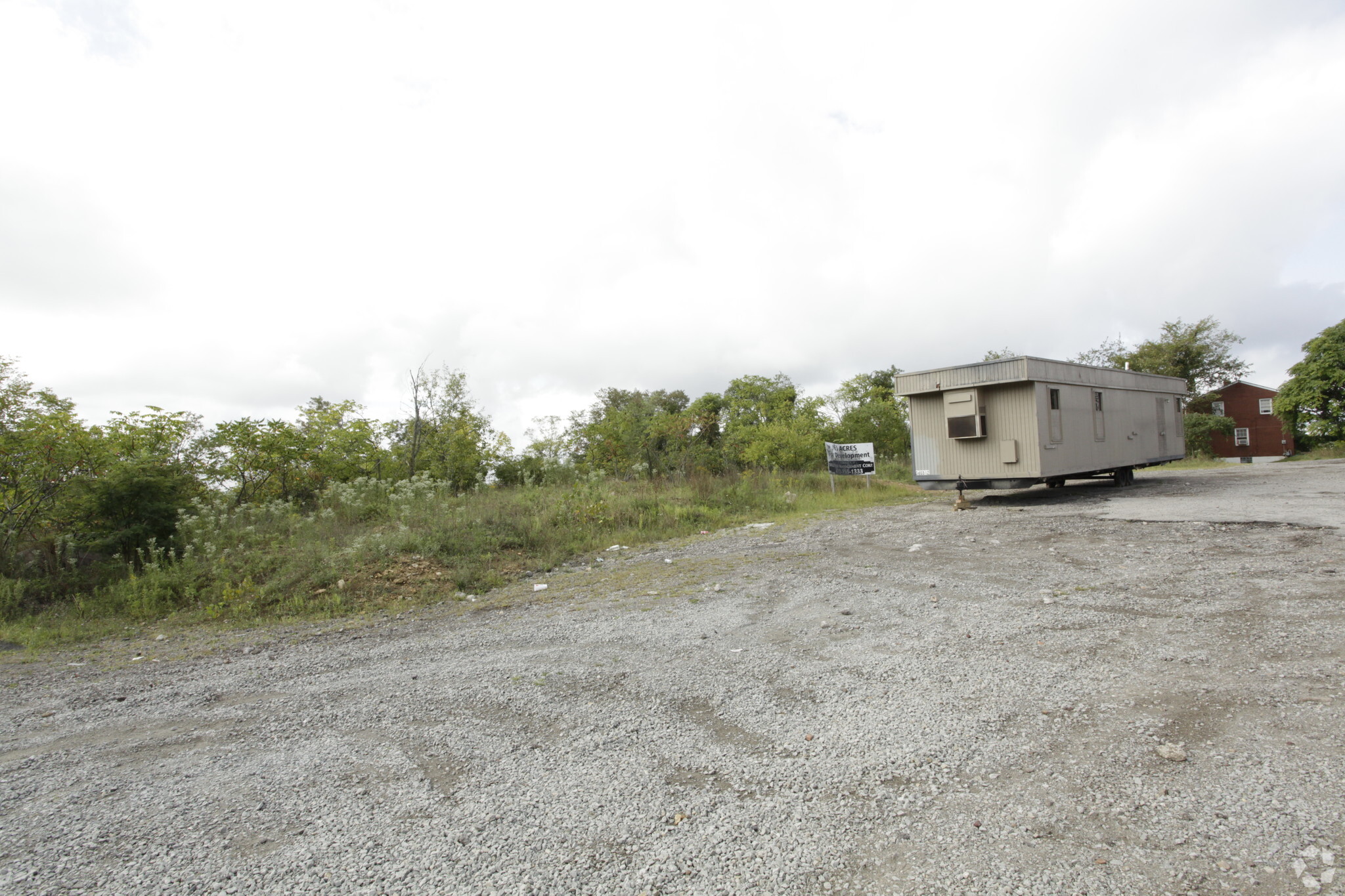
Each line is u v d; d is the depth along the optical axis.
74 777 3.39
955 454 14.16
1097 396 15.30
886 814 2.61
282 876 2.41
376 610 7.51
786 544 10.08
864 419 27.81
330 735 3.74
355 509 12.62
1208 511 10.16
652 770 3.08
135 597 7.88
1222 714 3.26
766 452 20.75
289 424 15.56
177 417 13.07
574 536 11.23
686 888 2.23
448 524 10.85
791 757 3.12
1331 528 7.96
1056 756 2.97
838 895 2.16
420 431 18.92
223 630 6.99
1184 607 5.13
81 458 9.71
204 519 10.16
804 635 5.15
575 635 5.64
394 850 2.54
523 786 2.99
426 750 3.45
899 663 4.33
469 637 5.92
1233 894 2.05
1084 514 10.99
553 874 2.34
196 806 2.98
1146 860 2.23
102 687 5.11
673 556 9.74
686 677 4.33
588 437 21.19
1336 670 3.68
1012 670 4.05
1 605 7.59
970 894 2.12
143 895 2.34
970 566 7.42
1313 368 34.06
